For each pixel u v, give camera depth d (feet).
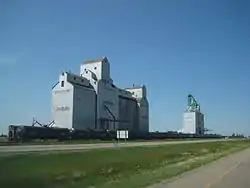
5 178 53.36
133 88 499.10
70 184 59.52
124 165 91.20
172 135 502.38
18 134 253.03
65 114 356.38
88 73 396.37
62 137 285.23
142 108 487.20
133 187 56.34
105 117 396.98
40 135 267.39
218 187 57.93
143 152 131.95
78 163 79.10
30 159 72.84
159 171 84.38
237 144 383.04
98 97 388.37
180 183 61.82
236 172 86.89
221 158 152.15
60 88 362.94
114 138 338.75
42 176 59.72
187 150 187.11
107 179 67.10
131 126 463.01
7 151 108.17
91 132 317.22
